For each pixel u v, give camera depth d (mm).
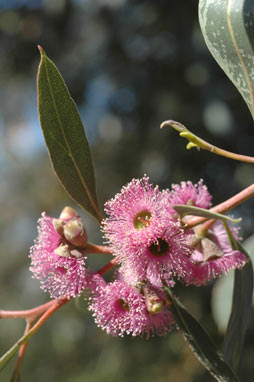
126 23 3668
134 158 3758
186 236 1122
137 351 4273
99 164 3994
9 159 6191
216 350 1159
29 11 3961
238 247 1275
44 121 1232
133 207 1113
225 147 3309
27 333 1143
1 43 4062
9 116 5633
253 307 1580
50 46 3971
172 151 3518
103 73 3848
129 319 1103
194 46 3338
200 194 1267
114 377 4281
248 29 1159
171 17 3410
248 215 3125
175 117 3377
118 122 3850
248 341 3453
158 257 1091
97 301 1107
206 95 3254
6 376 4781
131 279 1088
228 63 1194
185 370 4109
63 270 1141
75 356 4613
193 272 1161
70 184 1254
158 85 3490
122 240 1086
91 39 3846
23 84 4406
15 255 5742
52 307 1147
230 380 1137
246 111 3221
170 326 1173
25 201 5953
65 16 3861
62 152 1248
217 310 1775
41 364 4770
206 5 1202
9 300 5258
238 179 3355
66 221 1169
